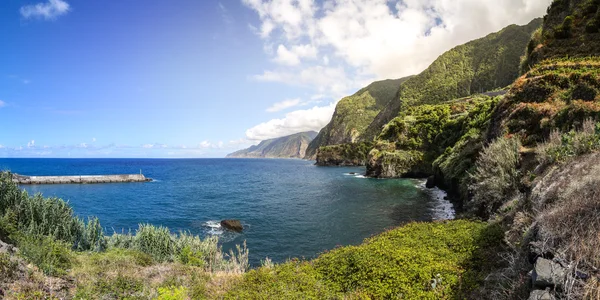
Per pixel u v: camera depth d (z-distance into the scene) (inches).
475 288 314.5
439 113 3614.7
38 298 300.4
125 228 1289.4
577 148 446.9
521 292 239.3
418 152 3371.1
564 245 224.7
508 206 563.2
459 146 1959.9
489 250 404.5
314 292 363.3
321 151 7003.0
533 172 577.6
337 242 1056.2
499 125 1062.4
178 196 2255.2
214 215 1553.9
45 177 3056.1
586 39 1211.9
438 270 361.1
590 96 776.3
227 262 693.3
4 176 629.0
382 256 414.9
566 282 190.7
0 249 379.2
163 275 457.7
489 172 776.3
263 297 356.2
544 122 802.8
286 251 976.9
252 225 1327.5
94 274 416.8
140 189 2719.0
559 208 266.5
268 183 3216.0
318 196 2159.2
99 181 3235.7
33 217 599.8
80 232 676.1
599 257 189.9
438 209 1509.6
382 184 2743.6
